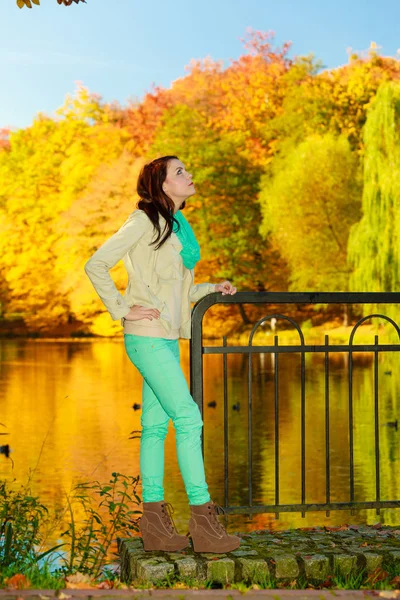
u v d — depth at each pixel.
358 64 43.12
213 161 39.81
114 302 3.52
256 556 3.59
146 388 3.77
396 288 25.89
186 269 3.74
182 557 3.57
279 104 44.34
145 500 3.73
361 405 14.91
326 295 4.20
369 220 26.16
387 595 2.82
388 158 25.66
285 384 19.00
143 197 3.63
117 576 3.87
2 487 4.75
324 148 35.16
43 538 4.92
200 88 45.44
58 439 11.57
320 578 3.54
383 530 4.11
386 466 9.55
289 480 8.95
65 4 5.44
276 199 35.44
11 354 30.95
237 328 39.19
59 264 42.94
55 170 45.06
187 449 3.58
